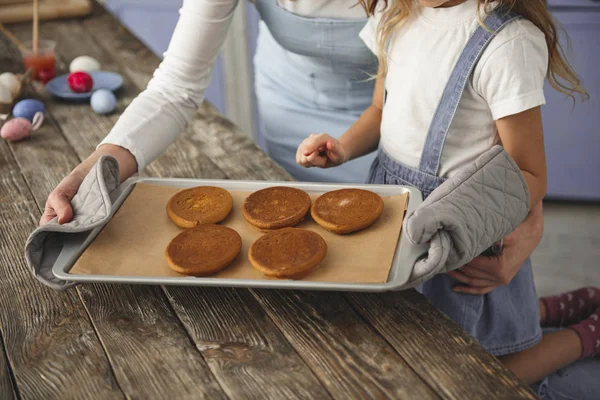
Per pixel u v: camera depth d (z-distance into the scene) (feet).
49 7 7.19
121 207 3.47
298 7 4.72
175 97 4.12
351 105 5.50
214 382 2.64
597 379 4.51
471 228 2.93
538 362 4.43
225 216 3.36
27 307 3.11
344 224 3.14
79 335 2.92
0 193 4.16
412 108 3.79
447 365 2.66
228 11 4.06
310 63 5.34
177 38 4.14
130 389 2.62
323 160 4.00
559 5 8.01
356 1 4.61
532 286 4.29
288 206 3.36
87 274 2.96
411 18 3.83
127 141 3.84
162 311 3.05
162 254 3.11
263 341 2.84
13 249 3.57
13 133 4.78
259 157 4.51
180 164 4.46
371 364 2.69
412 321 2.91
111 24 7.14
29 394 2.62
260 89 6.21
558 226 8.95
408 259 2.91
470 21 3.57
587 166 8.84
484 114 3.64
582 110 8.48
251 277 2.93
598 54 8.13
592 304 5.31
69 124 5.12
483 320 4.08
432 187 3.82
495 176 3.10
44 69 5.81
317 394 2.55
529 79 3.40
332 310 3.00
